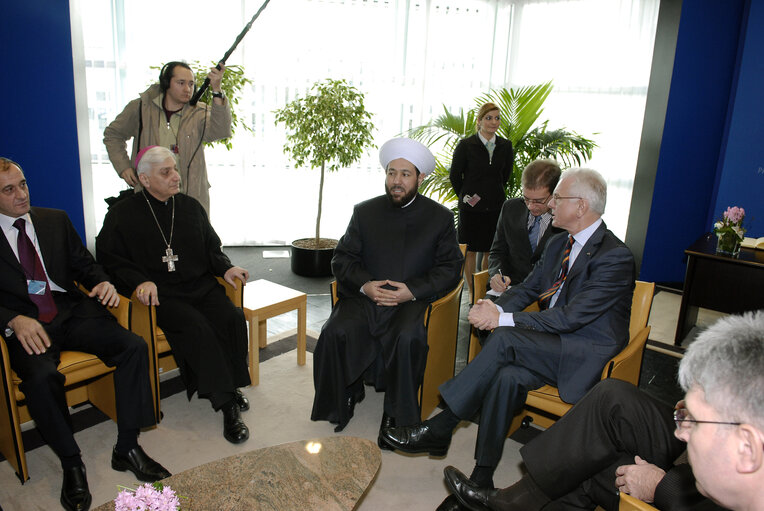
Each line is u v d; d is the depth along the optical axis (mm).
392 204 2625
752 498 886
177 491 1472
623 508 1087
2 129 3725
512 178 4785
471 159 4180
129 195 2906
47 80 3775
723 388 888
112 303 2281
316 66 5344
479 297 2598
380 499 2055
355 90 4824
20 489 2012
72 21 3820
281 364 3137
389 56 5551
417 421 2328
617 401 1597
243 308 2787
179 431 2449
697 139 4719
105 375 2383
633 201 5012
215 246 2842
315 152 4613
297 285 4613
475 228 4250
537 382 2049
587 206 2064
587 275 2088
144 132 3164
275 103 5332
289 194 5648
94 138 4895
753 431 851
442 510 1946
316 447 1700
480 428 1996
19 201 2096
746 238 3859
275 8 5105
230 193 5508
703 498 1207
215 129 3301
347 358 2436
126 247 2588
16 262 2143
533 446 1676
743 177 4516
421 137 5641
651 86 4738
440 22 5621
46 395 1895
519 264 2875
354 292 2652
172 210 2699
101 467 2162
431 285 2521
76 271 2404
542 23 5625
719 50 4516
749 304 3416
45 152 3869
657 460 1542
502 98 4984
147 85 4879
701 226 5000
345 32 5359
